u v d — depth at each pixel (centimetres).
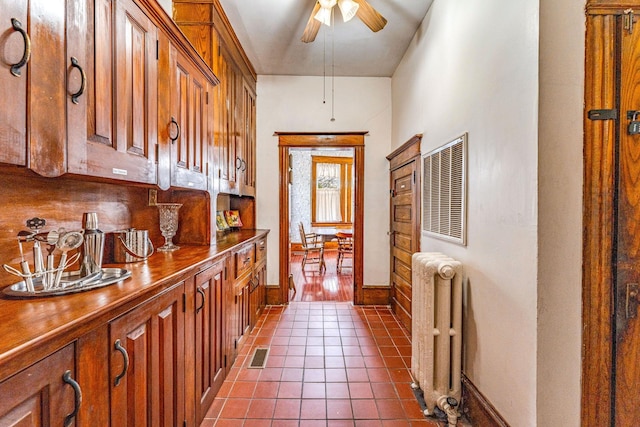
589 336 121
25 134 78
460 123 189
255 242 303
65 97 90
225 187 253
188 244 216
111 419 92
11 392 62
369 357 244
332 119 363
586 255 121
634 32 118
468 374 178
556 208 122
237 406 184
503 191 145
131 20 124
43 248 116
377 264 375
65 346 76
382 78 374
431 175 236
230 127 267
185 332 144
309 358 242
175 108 161
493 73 153
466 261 180
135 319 104
